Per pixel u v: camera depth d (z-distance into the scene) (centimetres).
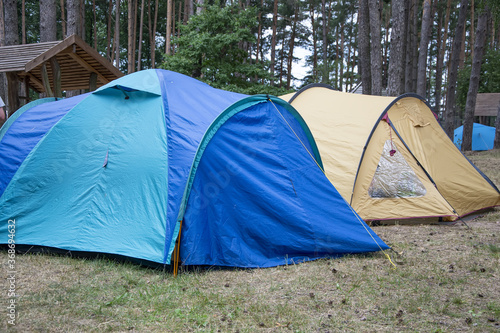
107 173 532
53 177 554
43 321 347
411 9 2480
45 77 862
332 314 375
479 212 845
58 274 455
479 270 480
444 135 849
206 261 491
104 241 499
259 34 3488
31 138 584
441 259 525
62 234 518
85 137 563
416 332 341
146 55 3772
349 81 4134
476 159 1533
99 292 411
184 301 397
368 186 752
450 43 4700
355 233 551
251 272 488
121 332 336
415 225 733
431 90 5153
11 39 1378
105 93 595
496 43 3412
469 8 3509
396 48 1352
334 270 479
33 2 3369
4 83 1745
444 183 804
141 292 416
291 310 379
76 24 1420
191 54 1598
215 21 1633
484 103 1925
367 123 789
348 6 3903
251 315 371
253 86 1614
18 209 547
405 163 769
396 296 413
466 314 372
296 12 3769
